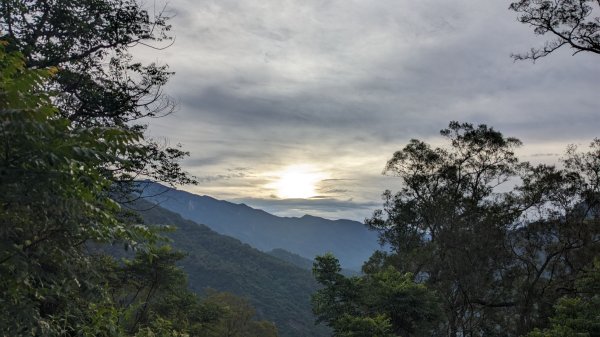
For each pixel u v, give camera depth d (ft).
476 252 88.07
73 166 11.73
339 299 63.05
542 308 81.66
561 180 90.22
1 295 11.61
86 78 43.83
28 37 40.70
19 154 10.84
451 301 85.46
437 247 93.15
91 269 14.80
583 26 55.42
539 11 57.00
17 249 10.80
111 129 12.33
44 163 10.73
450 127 102.17
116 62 48.88
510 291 90.58
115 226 13.78
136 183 46.85
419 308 52.19
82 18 44.52
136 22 48.57
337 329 56.59
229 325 143.95
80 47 46.47
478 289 88.38
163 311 65.41
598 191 87.04
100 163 12.59
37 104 11.97
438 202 98.78
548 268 92.12
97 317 18.29
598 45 55.67
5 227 11.00
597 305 38.01
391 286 54.34
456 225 92.58
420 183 104.27
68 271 13.19
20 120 10.39
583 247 86.12
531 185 94.38
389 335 46.42
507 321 91.71
